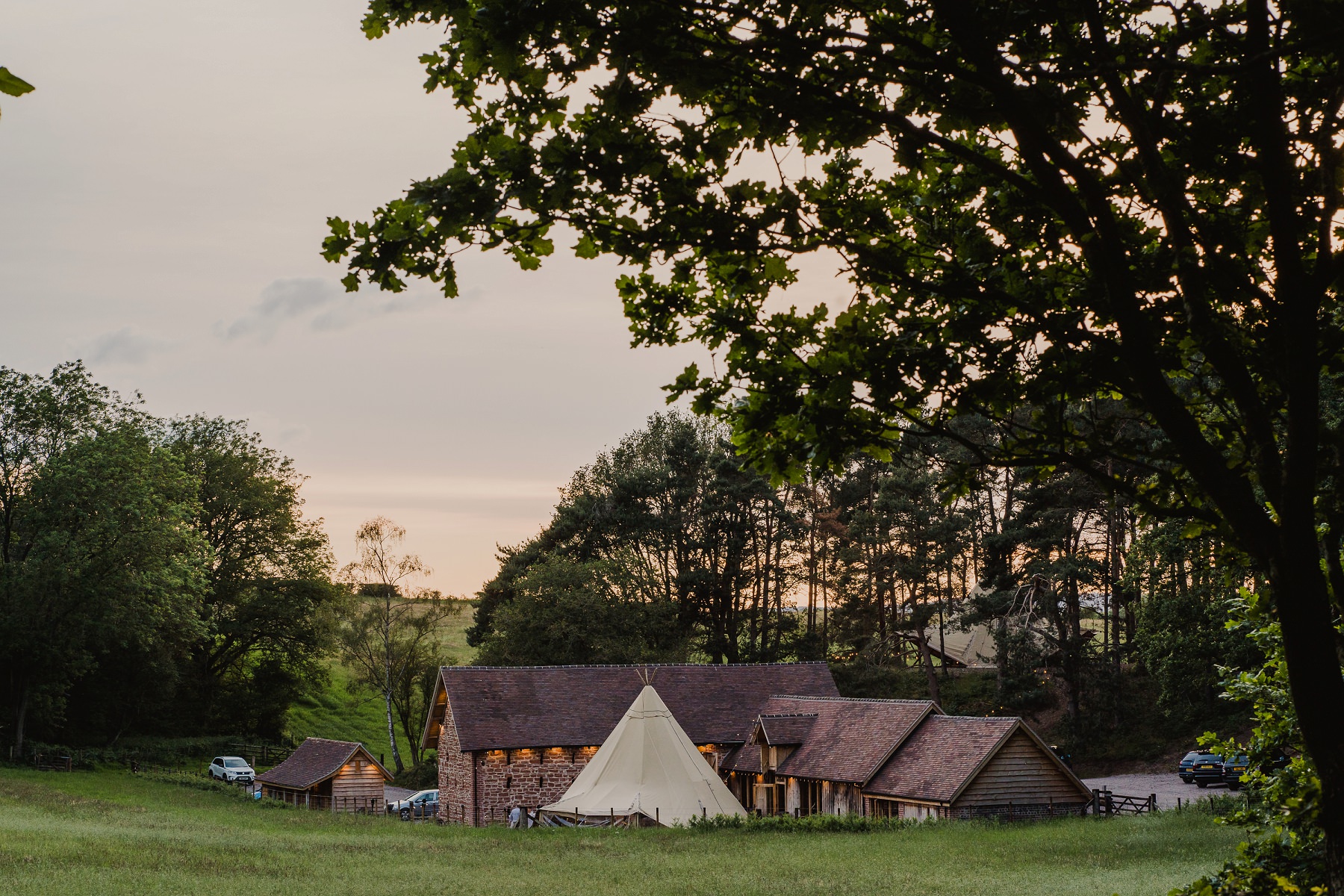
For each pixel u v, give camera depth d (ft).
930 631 239.30
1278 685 25.25
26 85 8.87
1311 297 15.43
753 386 18.60
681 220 16.84
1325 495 17.63
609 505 233.35
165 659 212.43
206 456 241.35
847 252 18.24
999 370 18.31
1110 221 16.47
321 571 245.45
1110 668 190.90
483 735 148.05
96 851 82.74
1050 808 120.78
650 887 71.82
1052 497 188.85
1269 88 15.60
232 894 65.67
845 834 110.42
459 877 77.10
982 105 17.38
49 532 181.06
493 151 16.39
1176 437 16.12
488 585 253.85
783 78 16.61
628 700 161.48
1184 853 85.10
